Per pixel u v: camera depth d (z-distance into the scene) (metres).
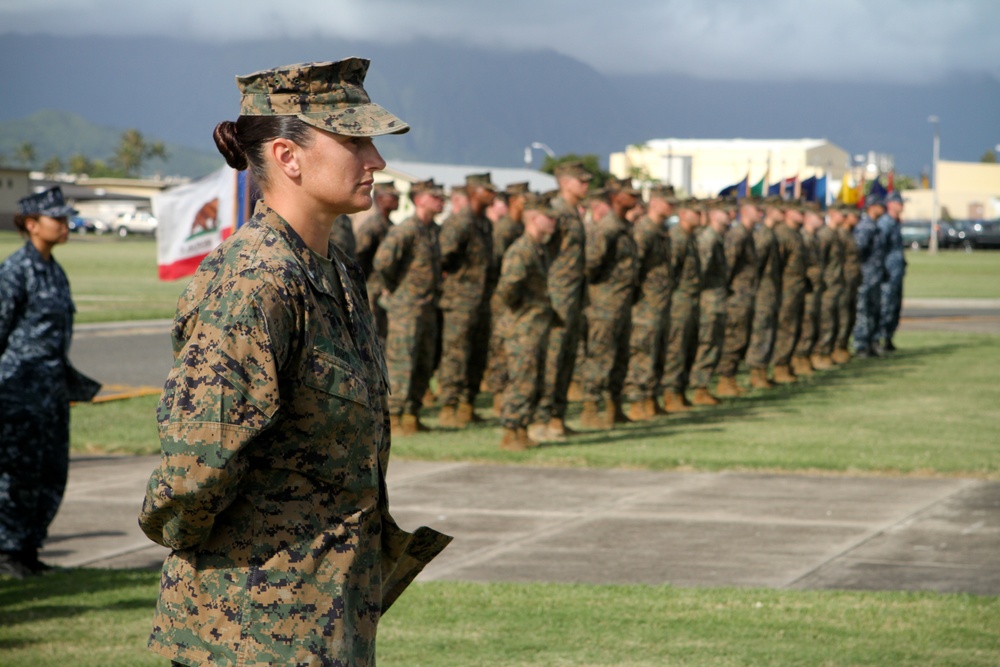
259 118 3.35
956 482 11.52
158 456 12.97
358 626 3.30
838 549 8.96
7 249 64.38
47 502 8.41
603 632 6.90
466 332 15.05
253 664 3.15
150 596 7.78
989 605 7.45
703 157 125.94
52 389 8.28
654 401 16.05
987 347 25.52
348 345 3.32
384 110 3.41
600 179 89.81
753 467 12.26
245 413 3.10
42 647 6.66
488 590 7.82
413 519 9.97
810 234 21.36
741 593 7.70
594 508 10.42
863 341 23.78
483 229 15.03
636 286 15.20
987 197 136.00
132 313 30.56
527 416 13.17
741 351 18.69
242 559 3.20
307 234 3.41
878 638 6.77
